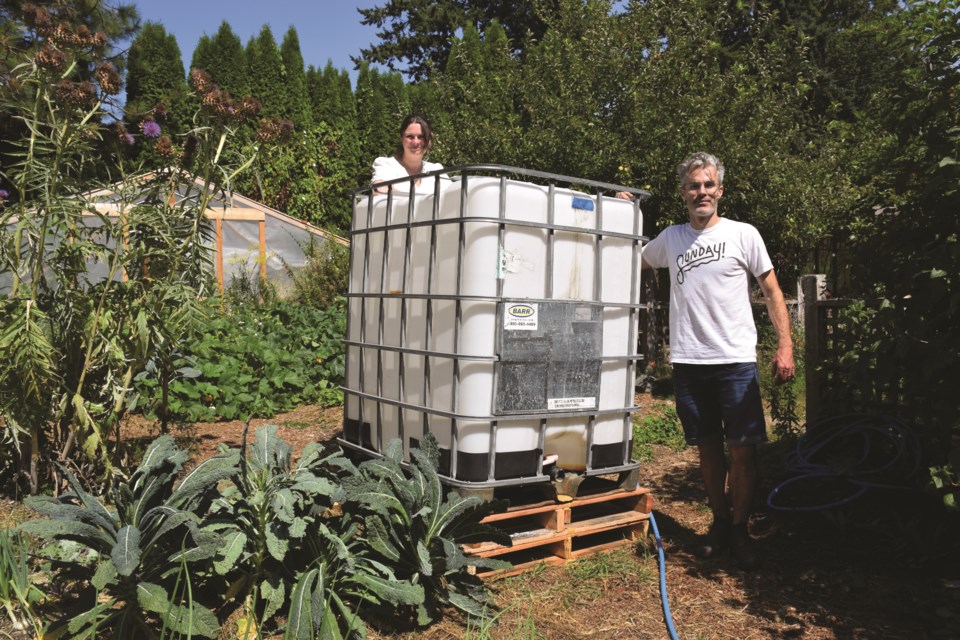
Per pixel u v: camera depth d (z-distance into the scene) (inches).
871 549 137.6
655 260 143.9
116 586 90.7
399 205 138.3
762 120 297.9
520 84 342.3
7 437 135.8
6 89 137.6
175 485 151.7
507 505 106.3
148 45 591.8
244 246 473.1
